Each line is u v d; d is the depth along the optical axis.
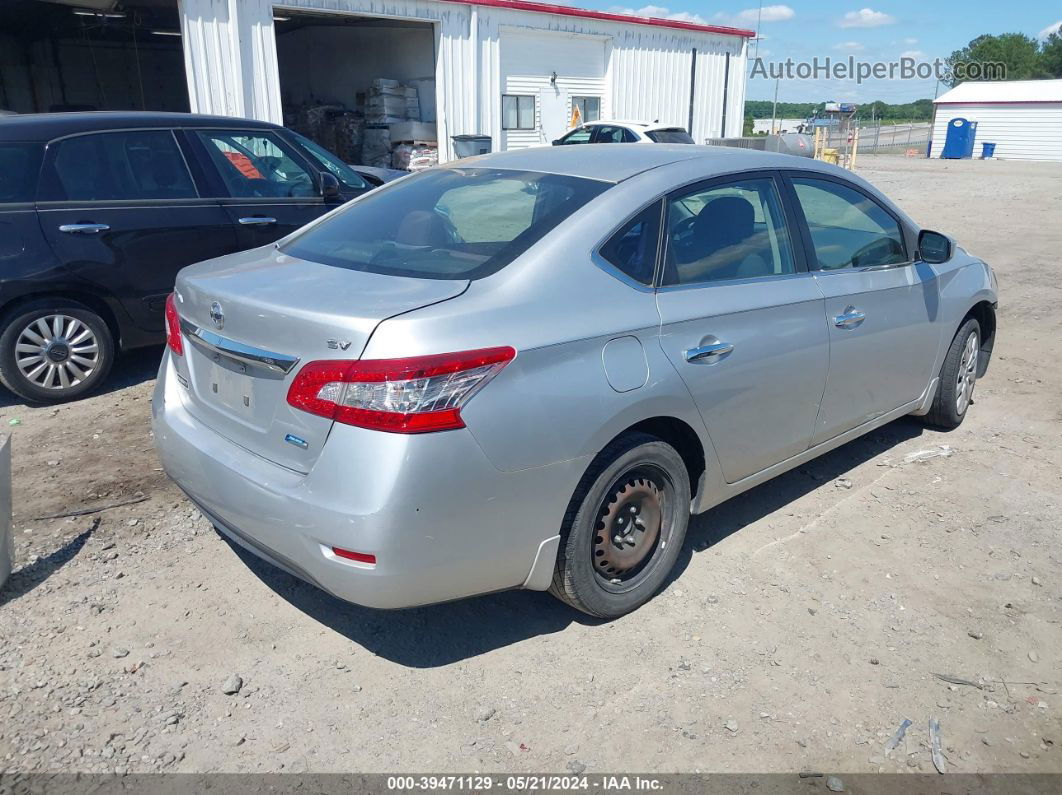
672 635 3.20
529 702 2.84
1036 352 6.82
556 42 19.05
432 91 18.55
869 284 4.09
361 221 3.57
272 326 2.73
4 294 5.05
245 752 2.60
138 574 3.52
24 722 2.68
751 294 3.47
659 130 15.91
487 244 3.04
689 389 3.17
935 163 32.84
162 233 5.62
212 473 2.96
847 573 3.62
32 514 3.99
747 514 4.14
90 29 20.88
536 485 2.76
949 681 2.97
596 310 2.93
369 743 2.65
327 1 14.97
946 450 4.88
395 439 2.50
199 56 13.68
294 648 3.09
